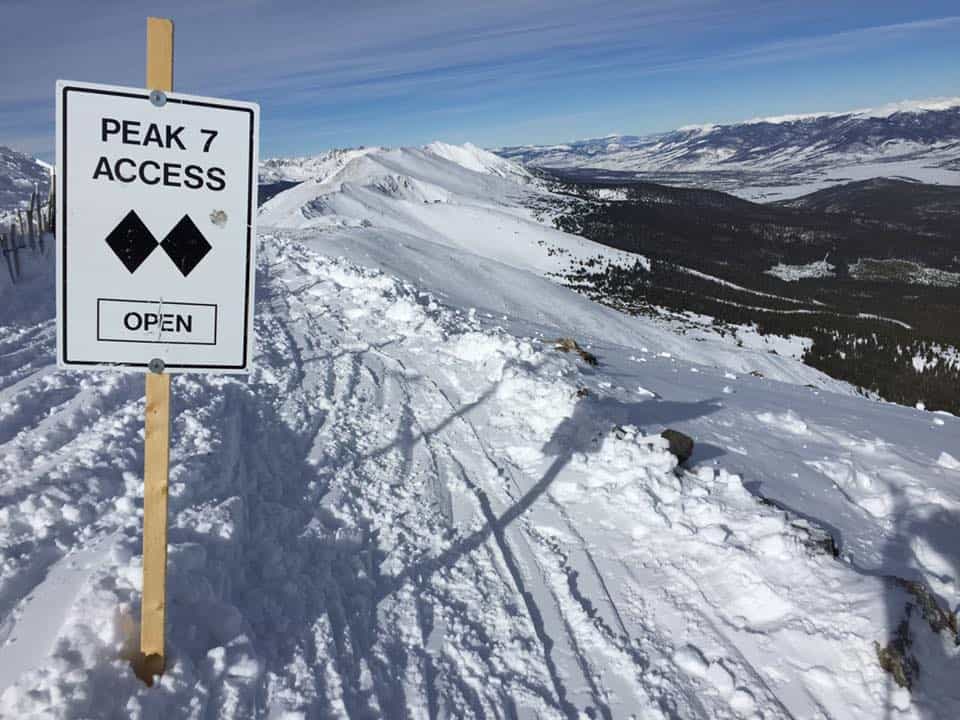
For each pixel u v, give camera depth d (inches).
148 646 101.0
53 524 138.4
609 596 166.4
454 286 1253.1
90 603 111.5
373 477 214.5
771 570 167.3
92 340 97.1
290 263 679.7
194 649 112.1
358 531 177.3
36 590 118.2
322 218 1843.0
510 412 288.8
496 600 159.6
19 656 101.3
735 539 183.6
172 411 210.8
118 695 97.2
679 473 228.2
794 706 131.4
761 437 305.0
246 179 99.7
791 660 141.0
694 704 133.1
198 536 143.4
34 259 383.2
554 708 128.0
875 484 260.2
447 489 216.2
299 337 379.9
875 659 135.6
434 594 157.5
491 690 130.3
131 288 97.5
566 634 150.8
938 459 302.8
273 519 169.0
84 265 95.2
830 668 137.2
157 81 94.3
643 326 1503.4
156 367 99.7
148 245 97.0
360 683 122.6
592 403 295.4
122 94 92.9
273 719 107.1
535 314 1268.5
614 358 487.5
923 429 395.9
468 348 382.3
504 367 339.3
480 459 241.6
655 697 133.6
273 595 140.6
